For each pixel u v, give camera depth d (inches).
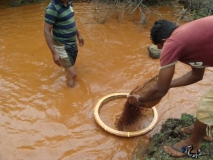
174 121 123.6
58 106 138.0
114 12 237.5
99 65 169.5
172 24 85.5
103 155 114.5
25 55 176.7
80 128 126.5
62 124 127.9
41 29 206.7
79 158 112.8
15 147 115.6
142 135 123.0
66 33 139.6
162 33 84.3
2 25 210.7
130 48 187.8
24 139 119.5
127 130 126.6
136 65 170.6
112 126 128.7
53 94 145.3
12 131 122.9
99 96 145.8
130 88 151.9
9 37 195.5
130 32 208.4
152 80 110.6
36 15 228.4
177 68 170.4
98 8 243.0
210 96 90.7
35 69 164.1
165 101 142.7
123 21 224.5
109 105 139.3
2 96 142.3
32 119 129.6
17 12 232.2
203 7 238.8
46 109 135.8
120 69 166.7
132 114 123.0
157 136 118.6
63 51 142.8
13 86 149.6
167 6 254.1
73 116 132.8
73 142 119.4
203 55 78.5
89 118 132.3
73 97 144.2
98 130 125.7
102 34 203.5
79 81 154.8
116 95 140.8
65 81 154.5
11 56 175.0
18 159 111.0
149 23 223.0
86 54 179.8
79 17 227.3
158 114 135.0
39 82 153.3
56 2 132.3
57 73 161.2
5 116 130.3
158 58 176.1
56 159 112.0
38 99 141.5
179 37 76.6
